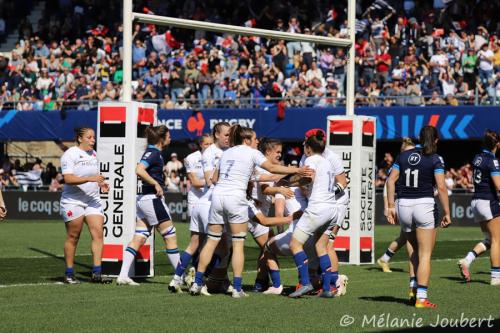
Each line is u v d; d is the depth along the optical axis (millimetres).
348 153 19375
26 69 42125
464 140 35938
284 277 16359
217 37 41344
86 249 22516
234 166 13102
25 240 25406
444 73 35906
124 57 16266
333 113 34188
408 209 12438
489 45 36906
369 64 37344
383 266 17766
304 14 41781
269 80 37469
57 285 14891
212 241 13328
